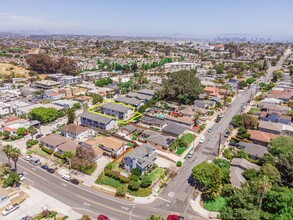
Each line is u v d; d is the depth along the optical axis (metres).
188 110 96.75
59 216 42.97
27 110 91.31
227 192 47.53
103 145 65.88
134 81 152.62
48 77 159.12
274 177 49.25
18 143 72.19
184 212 45.00
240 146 69.12
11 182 50.50
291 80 146.75
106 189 51.38
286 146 60.41
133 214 44.31
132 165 56.66
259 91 132.00
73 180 53.53
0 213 43.59
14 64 192.88
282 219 37.75
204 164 51.81
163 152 67.75
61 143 66.94
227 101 112.31
